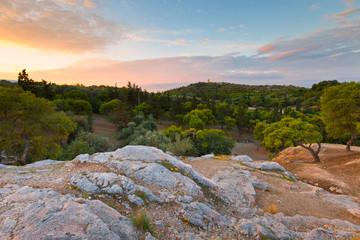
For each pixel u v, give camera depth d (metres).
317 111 95.38
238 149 57.03
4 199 6.36
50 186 8.19
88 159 11.87
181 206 8.34
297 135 23.38
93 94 102.31
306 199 12.86
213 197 10.23
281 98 145.00
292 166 22.06
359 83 23.77
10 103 20.72
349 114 22.16
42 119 23.36
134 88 94.56
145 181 9.72
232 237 7.16
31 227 4.70
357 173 17.88
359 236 8.13
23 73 58.12
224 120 83.06
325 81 155.75
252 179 14.37
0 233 4.55
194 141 40.25
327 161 22.75
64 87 98.81
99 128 65.00
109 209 6.42
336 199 13.11
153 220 7.12
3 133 20.78
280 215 10.09
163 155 12.93
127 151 12.87
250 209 9.96
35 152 23.62
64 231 4.67
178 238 6.43
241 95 169.50
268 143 29.61
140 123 60.88
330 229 8.84
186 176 11.00
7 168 10.98
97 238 4.68
